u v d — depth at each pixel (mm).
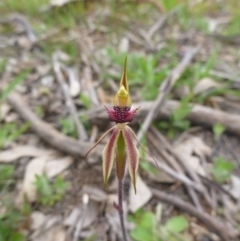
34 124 147
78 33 225
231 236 112
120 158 81
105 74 176
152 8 258
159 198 124
